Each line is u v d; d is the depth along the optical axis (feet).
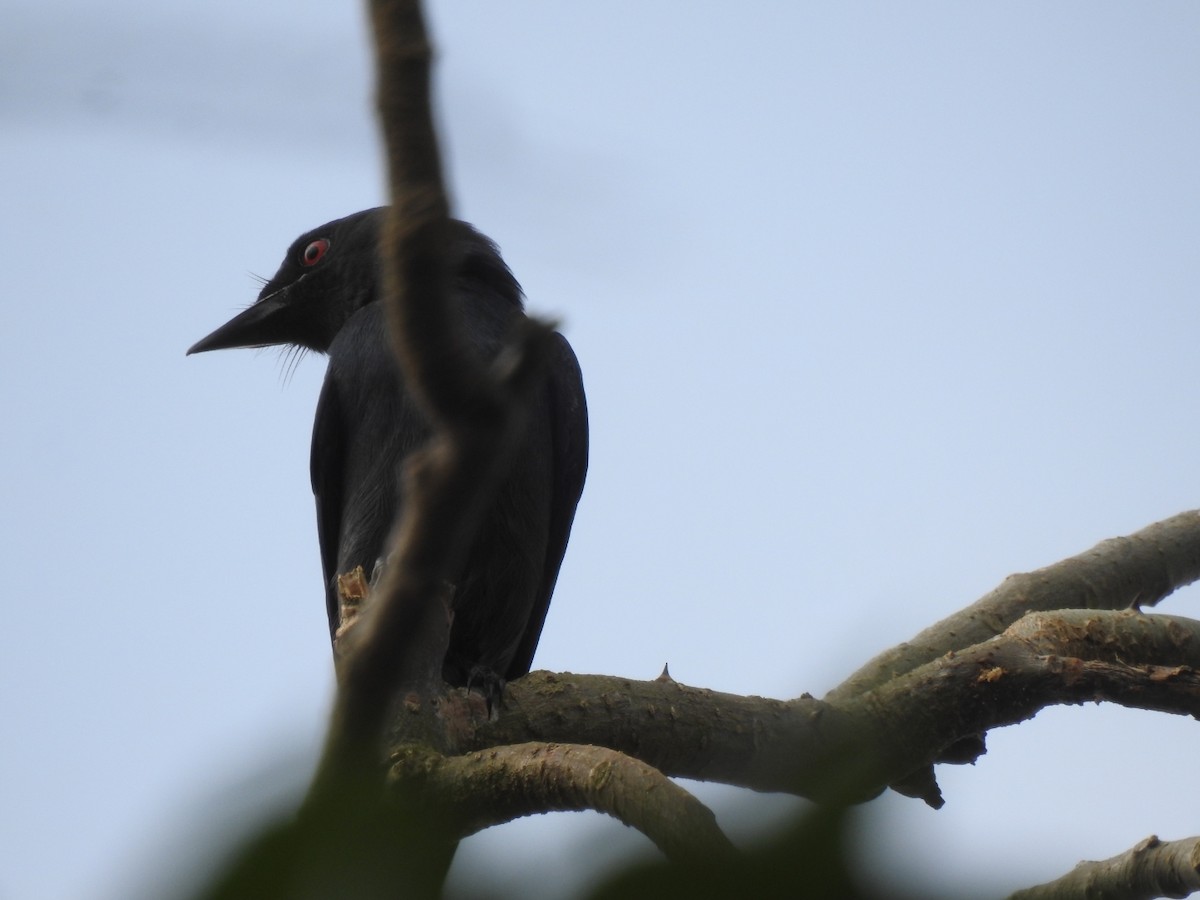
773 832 10.01
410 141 14.05
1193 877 23.35
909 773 28.71
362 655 14.93
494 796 21.33
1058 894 24.48
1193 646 29.63
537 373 14.47
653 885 10.21
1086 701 28.09
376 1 14.02
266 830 9.75
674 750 28.12
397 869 10.44
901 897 9.70
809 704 28.60
